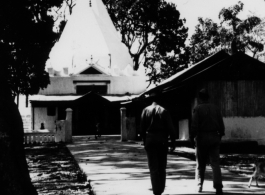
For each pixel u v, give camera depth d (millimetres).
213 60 28984
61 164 18906
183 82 26469
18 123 7680
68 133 33938
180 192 9672
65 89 53844
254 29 47250
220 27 49344
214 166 9250
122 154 20766
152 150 9094
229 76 26500
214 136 9375
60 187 12508
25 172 7609
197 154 9711
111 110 50781
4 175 7312
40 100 51219
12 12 19531
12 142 7461
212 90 26438
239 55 26344
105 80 54531
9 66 21875
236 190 9852
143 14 62469
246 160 20141
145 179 11992
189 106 27109
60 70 60281
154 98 9391
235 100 26500
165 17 62375
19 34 20969
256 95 26547
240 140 26406
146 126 9203
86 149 25141
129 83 55000
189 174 12914
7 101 7680
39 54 22734
